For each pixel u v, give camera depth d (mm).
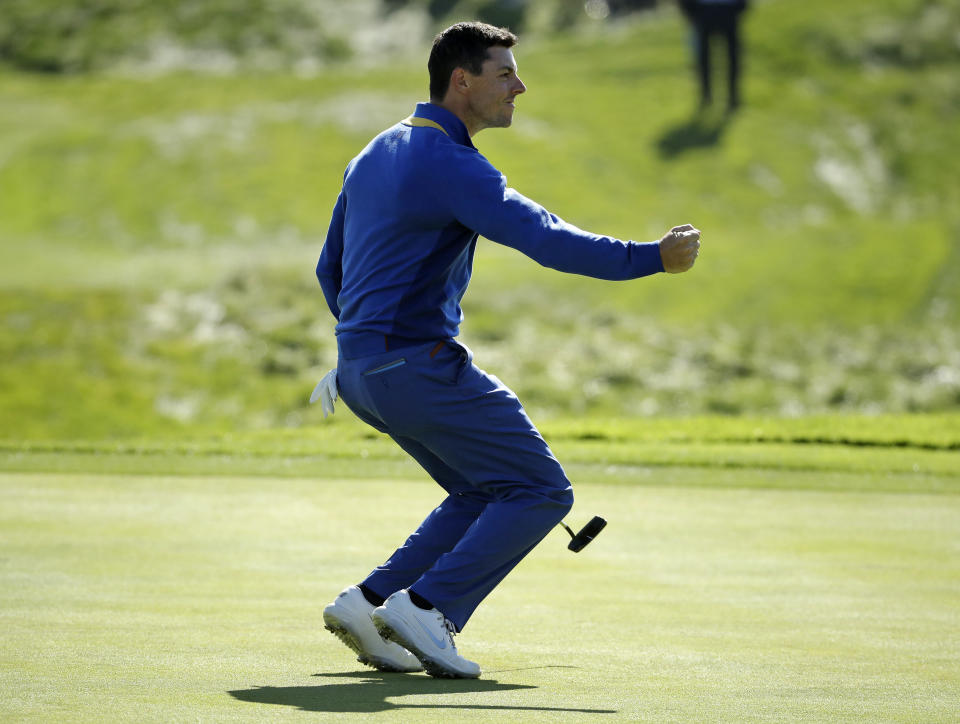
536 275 124562
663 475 31328
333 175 176500
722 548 19781
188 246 151500
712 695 9945
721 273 130250
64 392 83062
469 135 11664
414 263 11102
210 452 34906
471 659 11648
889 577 17062
